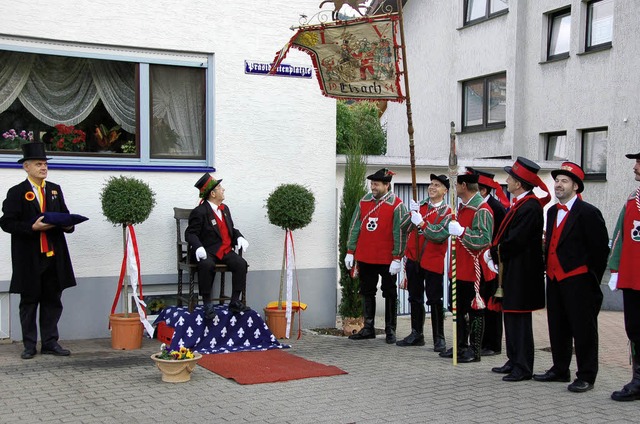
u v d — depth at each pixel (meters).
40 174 7.12
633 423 5.29
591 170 15.21
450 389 6.25
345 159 10.18
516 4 16.12
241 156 8.84
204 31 8.62
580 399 5.98
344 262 8.93
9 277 7.71
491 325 7.96
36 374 6.50
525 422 5.28
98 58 8.23
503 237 6.71
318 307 9.34
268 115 8.98
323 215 9.34
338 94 8.25
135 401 5.67
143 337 8.28
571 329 6.36
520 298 6.55
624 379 6.85
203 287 7.67
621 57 14.19
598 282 6.29
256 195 8.93
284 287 9.09
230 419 5.23
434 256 7.93
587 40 15.15
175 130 8.73
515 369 6.63
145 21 8.34
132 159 8.47
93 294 8.12
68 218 6.99
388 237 8.38
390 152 20.38
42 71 8.13
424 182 11.23
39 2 7.84
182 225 8.48
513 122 16.27
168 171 8.44
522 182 6.68
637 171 6.03
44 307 7.30
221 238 7.98
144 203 7.57
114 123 8.44
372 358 7.57
